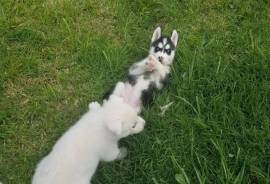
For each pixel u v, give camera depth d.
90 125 1.01
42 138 1.15
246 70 1.24
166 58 1.23
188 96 1.20
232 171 1.06
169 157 1.08
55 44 1.31
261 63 1.24
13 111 1.18
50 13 1.36
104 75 1.25
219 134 1.12
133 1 1.41
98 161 1.03
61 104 1.21
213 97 1.18
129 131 1.04
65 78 1.25
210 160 1.08
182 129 1.13
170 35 1.34
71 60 1.28
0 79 1.23
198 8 1.41
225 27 1.37
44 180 0.95
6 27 1.32
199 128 1.13
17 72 1.25
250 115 1.15
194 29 1.37
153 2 1.41
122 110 1.02
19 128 1.16
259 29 1.34
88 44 1.29
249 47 1.30
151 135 1.13
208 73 1.23
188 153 1.10
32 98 1.21
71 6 1.39
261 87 1.20
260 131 1.11
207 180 1.04
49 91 1.22
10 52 1.28
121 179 1.08
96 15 1.39
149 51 1.27
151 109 1.17
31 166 1.10
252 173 1.05
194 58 1.25
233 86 1.20
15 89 1.23
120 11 1.39
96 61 1.27
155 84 1.18
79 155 0.97
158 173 1.07
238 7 1.41
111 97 1.06
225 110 1.15
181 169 1.03
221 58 1.27
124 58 1.27
